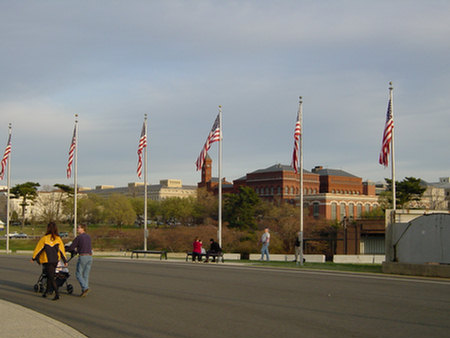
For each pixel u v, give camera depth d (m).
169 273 23.48
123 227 133.25
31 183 120.75
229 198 100.44
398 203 84.88
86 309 13.66
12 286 18.73
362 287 18.02
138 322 11.92
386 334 10.66
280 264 30.00
